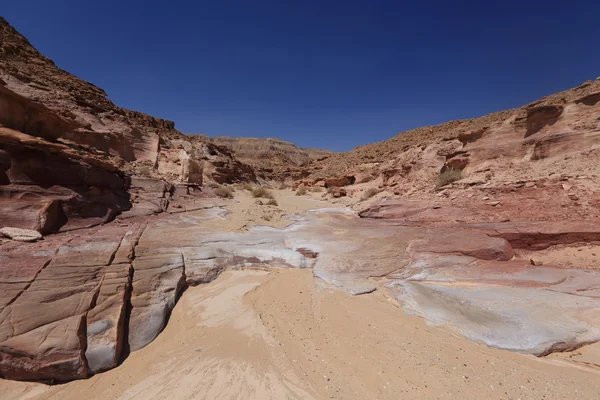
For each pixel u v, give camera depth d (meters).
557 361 3.79
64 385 3.40
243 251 7.58
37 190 7.06
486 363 3.80
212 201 15.61
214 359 3.93
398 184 19.62
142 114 41.47
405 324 4.82
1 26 30.53
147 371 3.69
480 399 3.21
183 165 18.61
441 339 4.35
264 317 5.05
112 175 10.76
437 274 6.58
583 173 9.52
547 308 4.80
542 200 9.00
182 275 5.89
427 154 19.83
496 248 7.13
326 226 11.45
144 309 4.66
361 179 29.92
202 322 4.82
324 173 45.00
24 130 8.32
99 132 19.77
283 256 7.64
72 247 5.61
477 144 15.41
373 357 4.02
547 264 6.75
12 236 5.56
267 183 49.84
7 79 19.91
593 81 19.48
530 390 3.31
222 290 5.92
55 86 25.05
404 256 7.63
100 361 3.65
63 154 8.22
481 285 5.93
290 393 3.37
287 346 4.27
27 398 3.21
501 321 4.62
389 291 6.05
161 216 10.57
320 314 5.20
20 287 4.09
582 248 6.78
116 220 8.98
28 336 3.51
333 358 4.02
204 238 8.09
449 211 10.62
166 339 4.36
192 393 3.35
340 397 3.32
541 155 12.22
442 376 3.60
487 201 10.24
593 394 3.21
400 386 3.46
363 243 8.77
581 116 11.82
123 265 5.31
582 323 4.35
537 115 13.14
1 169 6.57
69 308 3.98
